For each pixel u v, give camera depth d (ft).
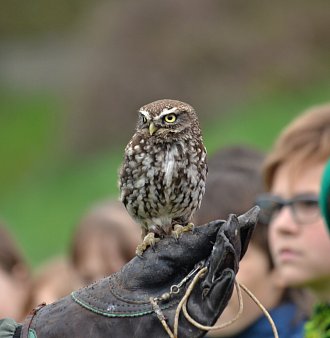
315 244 31.78
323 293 31.91
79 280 42.24
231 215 24.39
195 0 138.62
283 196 32.53
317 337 31.22
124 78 137.69
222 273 24.35
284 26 140.56
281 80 136.98
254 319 33.71
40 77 184.24
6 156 152.56
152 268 25.76
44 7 188.14
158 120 31.63
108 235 42.32
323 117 33.06
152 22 139.64
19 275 39.65
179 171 31.17
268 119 119.14
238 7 140.46
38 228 107.65
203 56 136.87
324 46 141.28
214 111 134.92
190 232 25.79
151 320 25.40
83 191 121.39
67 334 25.95
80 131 140.05
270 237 32.96
